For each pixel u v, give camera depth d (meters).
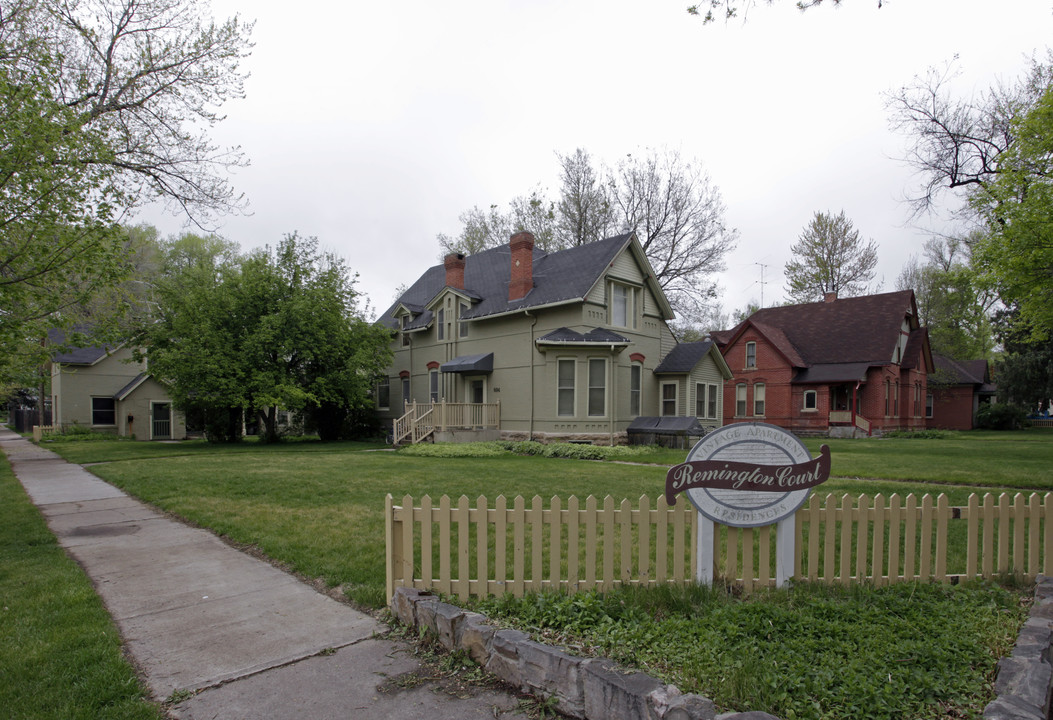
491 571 5.77
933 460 15.91
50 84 11.02
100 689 3.58
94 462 17.11
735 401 35.03
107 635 4.39
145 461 16.77
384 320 31.81
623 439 22.17
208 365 21.88
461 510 4.88
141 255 32.72
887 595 4.82
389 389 30.59
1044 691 2.98
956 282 23.72
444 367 24.91
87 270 10.13
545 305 21.41
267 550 6.77
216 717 3.36
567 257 23.88
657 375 23.98
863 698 3.04
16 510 9.64
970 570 5.41
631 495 10.01
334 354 24.94
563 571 5.83
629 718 3.02
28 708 3.35
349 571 5.90
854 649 3.70
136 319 22.97
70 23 13.56
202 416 29.81
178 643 4.38
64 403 30.84
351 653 4.18
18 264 9.60
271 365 23.97
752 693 3.12
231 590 5.58
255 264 24.47
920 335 35.75
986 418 40.31
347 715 3.37
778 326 37.16
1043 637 3.69
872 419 31.56
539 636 3.96
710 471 4.96
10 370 11.51
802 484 5.02
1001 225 14.44
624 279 22.62
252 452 20.28
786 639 3.85
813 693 3.15
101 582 5.86
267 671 3.92
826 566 5.09
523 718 3.32
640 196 36.97
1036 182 13.07
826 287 48.28
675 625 4.05
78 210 9.93
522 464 15.66
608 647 3.76
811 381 31.73
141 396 31.70
